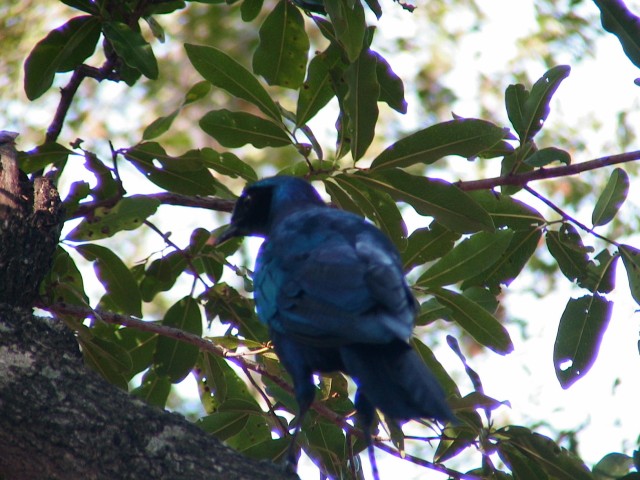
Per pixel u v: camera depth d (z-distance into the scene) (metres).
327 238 8.73
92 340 10.00
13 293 8.44
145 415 7.67
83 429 7.44
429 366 10.38
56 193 8.95
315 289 8.14
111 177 10.44
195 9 23.30
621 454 9.21
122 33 10.28
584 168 10.66
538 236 10.99
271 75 11.30
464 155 10.06
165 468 7.41
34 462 7.36
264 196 10.65
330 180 10.74
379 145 21.72
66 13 20.58
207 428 10.16
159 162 10.52
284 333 8.47
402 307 7.67
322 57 10.67
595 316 10.67
